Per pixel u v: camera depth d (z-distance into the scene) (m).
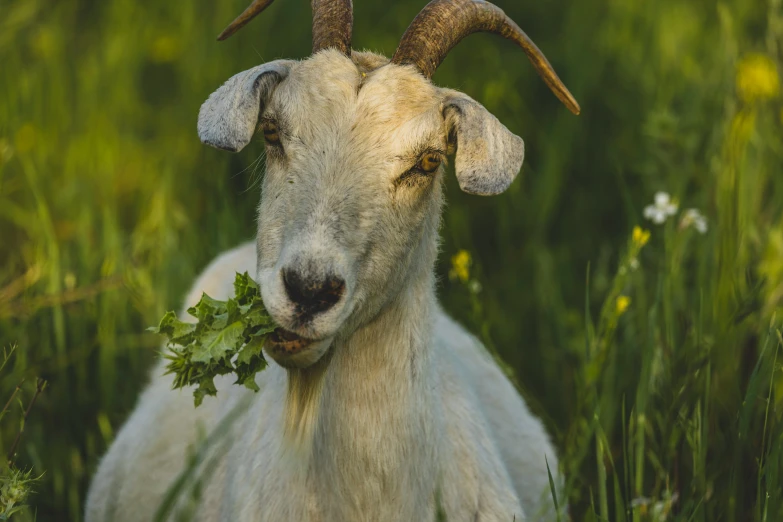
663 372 17.03
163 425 17.03
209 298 12.77
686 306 18.94
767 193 21.86
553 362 20.72
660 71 29.41
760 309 18.27
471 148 12.67
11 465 14.71
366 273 12.57
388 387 13.28
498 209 25.33
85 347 19.31
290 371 13.30
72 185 24.88
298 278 11.82
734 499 15.28
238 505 14.25
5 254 23.97
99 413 19.03
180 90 29.16
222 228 21.64
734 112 22.17
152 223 22.66
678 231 19.17
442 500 13.83
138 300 20.33
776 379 16.88
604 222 25.66
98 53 30.33
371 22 30.23
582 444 16.41
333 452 13.29
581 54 30.08
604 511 14.65
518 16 32.12
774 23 22.97
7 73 27.52
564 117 27.80
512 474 16.06
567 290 23.38
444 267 23.56
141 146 27.27
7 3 29.30
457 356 16.33
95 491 17.61
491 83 26.59
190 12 30.84
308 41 28.83
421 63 13.61
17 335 18.66
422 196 13.05
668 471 15.84
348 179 12.43
